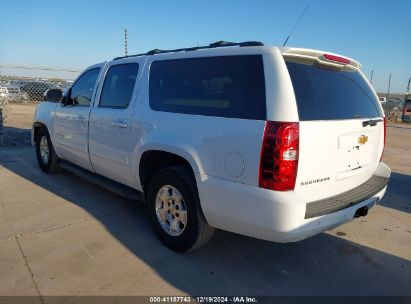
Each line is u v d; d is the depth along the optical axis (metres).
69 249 3.45
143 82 3.80
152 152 3.57
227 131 2.82
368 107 3.60
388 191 5.89
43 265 3.15
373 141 3.56
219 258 3.39
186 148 3.11
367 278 3.17
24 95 18.61
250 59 2.87
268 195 2.58
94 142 4.48
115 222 4.12
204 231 3.20
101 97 4.46
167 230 3.50
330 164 2.92
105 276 3.03
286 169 2.57
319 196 2.90
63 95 5.33
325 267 3.33
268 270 3.23
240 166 2.73
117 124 3.99
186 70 3.38
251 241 3.75
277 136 2.54
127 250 3.48
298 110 2.64
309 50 2.86
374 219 4.57
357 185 3.44
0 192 5.06
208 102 3.09
